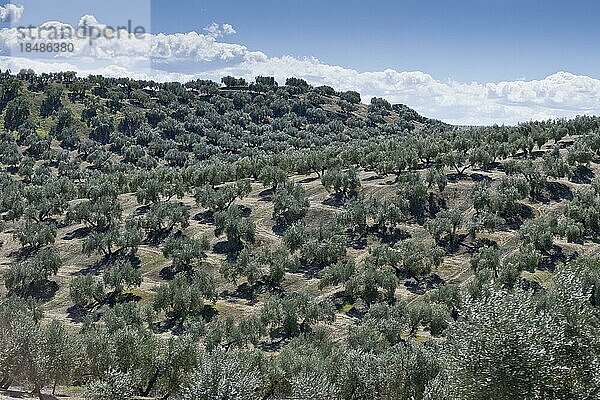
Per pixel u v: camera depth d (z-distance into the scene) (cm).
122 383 4931
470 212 14638
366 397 5475
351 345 8775
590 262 10038
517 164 16012
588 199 13862
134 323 9650
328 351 7656
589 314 3034
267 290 12419
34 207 16300
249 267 12381
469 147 17925
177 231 15025
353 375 5506
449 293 10731
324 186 16375
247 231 14150
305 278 12888
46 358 5422
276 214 15588
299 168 18262
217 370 4481
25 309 10288
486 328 2788
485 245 13262
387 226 14550
